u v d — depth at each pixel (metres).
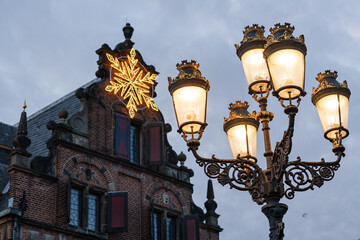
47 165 23.73
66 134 24.88
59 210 23.30
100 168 25.48
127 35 29.30
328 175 12.01
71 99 28.98
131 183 26.61
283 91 10.84
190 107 11.76
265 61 11.86
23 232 21.89
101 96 26.92
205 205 30.23
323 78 12.65
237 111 14.32
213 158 12.07
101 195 25.30
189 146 11.85
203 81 11.95
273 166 11.40
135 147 27.86
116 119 26.98
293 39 10.88
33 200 22.67
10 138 28.88
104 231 24.66
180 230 27.92
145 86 29.02
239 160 12.05
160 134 27.89
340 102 12.23
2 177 25.81
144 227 26.39
